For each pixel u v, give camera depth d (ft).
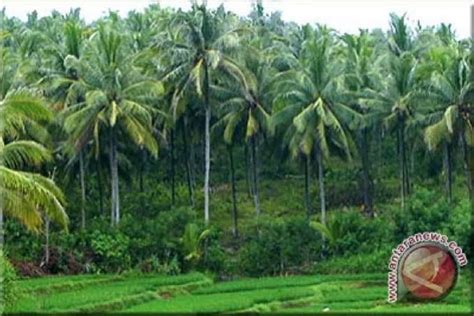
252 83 203.72
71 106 194.18
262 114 211.00
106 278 172.55
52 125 205.05
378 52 262.26
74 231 206.69
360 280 173.99
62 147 199.93
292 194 246.47
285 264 193.77
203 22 200.44
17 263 174.60
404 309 134.00
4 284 124.67
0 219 124.57
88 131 193.36
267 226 201.77
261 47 235.61
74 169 218.79
